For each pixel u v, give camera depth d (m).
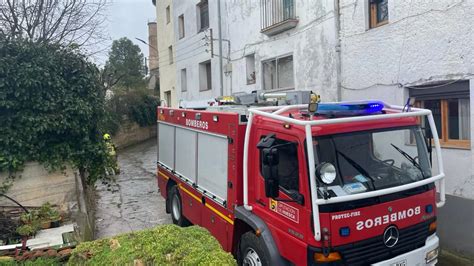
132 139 30.05
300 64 10.15
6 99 7.05
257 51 12.22
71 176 7.86
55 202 7.65
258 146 4.39
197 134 6.97
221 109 6.63
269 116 4.58
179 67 19.78
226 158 5.71
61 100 7.60
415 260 4.27
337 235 3.89
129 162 20.02
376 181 4.20
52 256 4.78
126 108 29.70
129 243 3.53
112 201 11.20
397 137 4.52
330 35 8.95
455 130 6.64
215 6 14.89
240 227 5.46
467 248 6.29
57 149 7.64
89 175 8.46
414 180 4.43
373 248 4.06
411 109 4.88
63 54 7.85
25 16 8.78
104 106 8.70
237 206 5.38
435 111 6.92
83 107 7.78
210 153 6.36
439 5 6.42
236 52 13.57
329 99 9.11
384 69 7.59
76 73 8.07
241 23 13.12
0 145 7.08
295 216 4.21
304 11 9.90
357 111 4.50
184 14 18.66
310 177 3.92
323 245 3.86
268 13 11.54
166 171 9.00
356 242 3.97
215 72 15.25
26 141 7.23
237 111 5.88
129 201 11.16
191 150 7.31
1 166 7.00
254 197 5.00
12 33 7.68
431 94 6.85
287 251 4.34
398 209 4.21
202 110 7.11
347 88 8.59
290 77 10.89
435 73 6.57
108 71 30.34
